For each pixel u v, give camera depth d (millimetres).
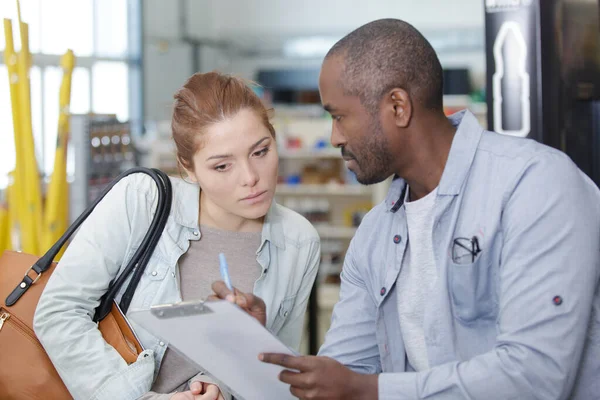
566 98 3072
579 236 1381
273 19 13219
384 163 1523
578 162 3119
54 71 9656
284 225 1905
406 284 1628
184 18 12477
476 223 1488
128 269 1818
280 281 1863
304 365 1370
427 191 1584
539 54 3043
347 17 12984
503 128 3117
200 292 1836
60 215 3266
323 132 7883
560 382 1351
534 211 1401
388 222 1690
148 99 11648
